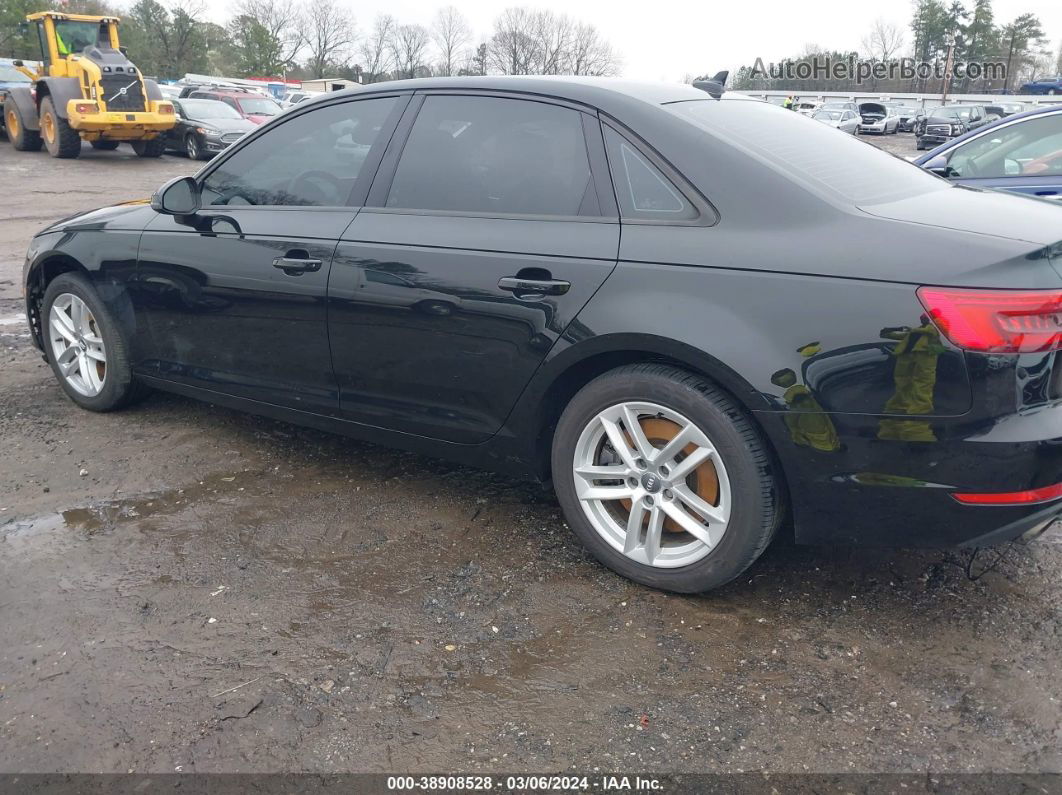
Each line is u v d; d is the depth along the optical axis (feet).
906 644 8.79
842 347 7.97
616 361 9.53
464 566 10.27
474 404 10.34
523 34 226.79
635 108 9.59
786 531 10.98
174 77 247.70
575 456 9.82
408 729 7.68
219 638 8.89
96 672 8.37
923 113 150.82
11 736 7.57
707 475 9.18
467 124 10.60
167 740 7.53
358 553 10.55
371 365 11.01
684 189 9.00
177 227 12.78
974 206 9.16
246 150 12.48
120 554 10.48
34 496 11.92
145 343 13.61
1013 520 7.91
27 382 16.40
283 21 286.87
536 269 9.46
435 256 10.16
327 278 11.02
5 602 9.49
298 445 13.71
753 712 7.87
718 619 9.21
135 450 13.41
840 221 8.34
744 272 8.41
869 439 8.03
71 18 62.80
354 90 11.73
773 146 9.57
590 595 9.67
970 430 7.72
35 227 35.47
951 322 7.59
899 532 8.32
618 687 8.20
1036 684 8.18
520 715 7.84
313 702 7.99
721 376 8.42
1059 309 7.54
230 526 11.16
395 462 13.14
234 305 12.14
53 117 61.98
